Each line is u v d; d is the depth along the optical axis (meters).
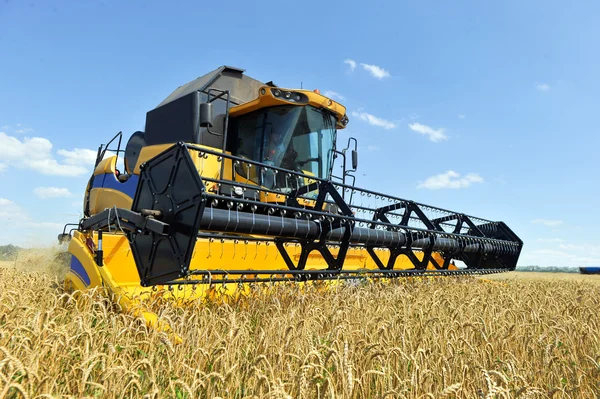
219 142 7.01
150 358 2.98
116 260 4.96
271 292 5.05
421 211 7.52
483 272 9.08
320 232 5.55
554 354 4.01
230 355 3.17
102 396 2.54
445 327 4.27
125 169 8.19
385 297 5.65
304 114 7.05
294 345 3.37
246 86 8.05
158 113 7.41
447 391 2.45
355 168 7.80
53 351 2.71
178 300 4.80
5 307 4.12
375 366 3.18
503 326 4.52
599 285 11.48
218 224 4.49
